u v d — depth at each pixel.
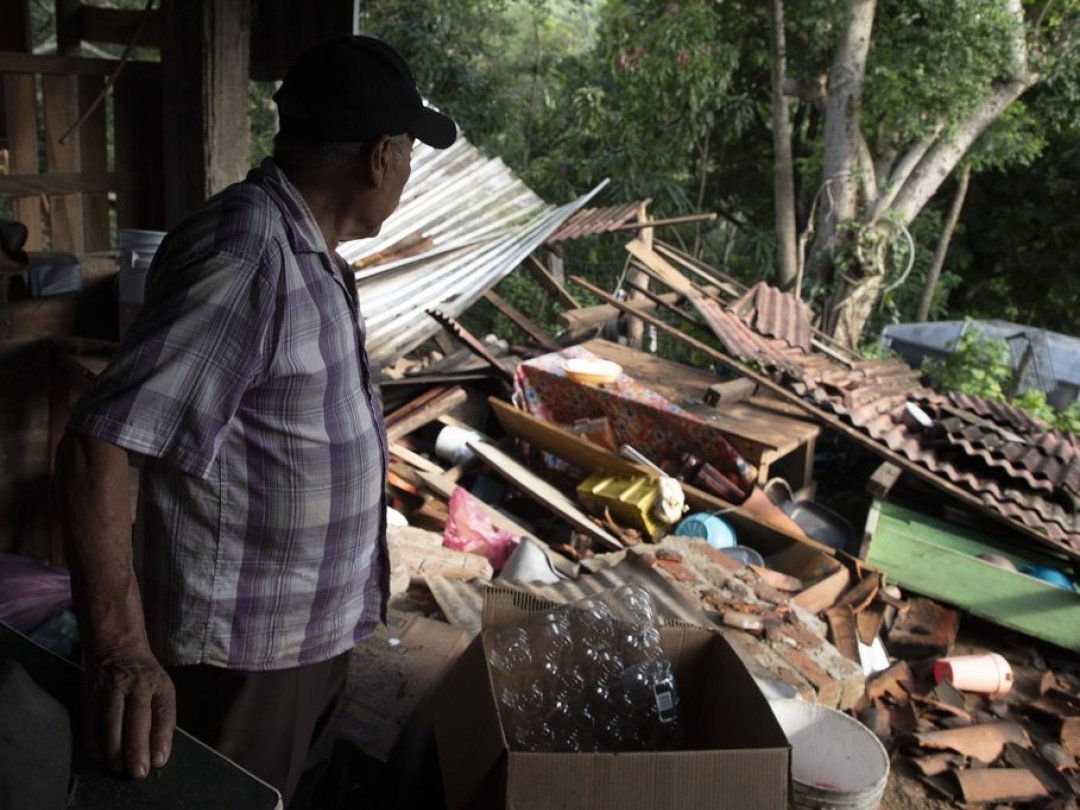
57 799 1.14
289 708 1.77
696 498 4.88
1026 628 4.47
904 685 3.88
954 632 4.38
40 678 1.40
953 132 11.09
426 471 5.06
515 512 5.12
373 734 2.41
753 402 5.61
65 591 2.90
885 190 11.19
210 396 1.42
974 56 10.65
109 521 1.36
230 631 1.65
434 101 13.86
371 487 1.74
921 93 10.73
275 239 1.49
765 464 4.92
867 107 11.53
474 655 2.04
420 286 5.07
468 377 5.91
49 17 12.03
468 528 4.32
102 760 1.27
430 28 14.02
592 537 4.66
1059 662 4.45
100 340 3.43
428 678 2.65
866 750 2.39
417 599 3.34
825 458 6.15
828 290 11.19
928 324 10.81
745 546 4.57
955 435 5.38
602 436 5.30
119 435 1.35
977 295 16.86
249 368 1.46
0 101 4.25
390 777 2.33
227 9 3.35
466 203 6.02
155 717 1.30
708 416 5.31
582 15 17.80
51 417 3.46
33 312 3.45
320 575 1.69
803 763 2.47
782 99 11.88
